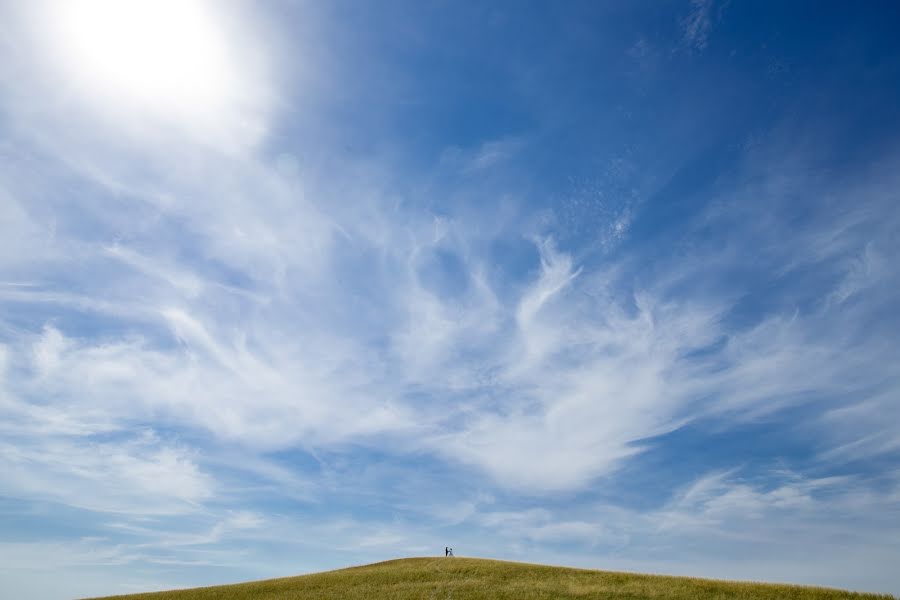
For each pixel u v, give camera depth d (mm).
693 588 44000
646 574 51875
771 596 40031
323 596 47375
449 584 49875
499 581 50625
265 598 48656
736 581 46031
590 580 49656
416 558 70375
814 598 38938
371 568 64000
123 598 53500
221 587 57188
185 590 56781
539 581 50000
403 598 44625
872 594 39500
